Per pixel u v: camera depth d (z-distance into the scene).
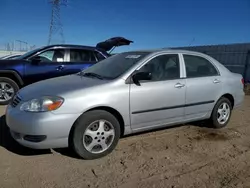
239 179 3.46
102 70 4.62
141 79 4.11
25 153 3.92
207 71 5.25
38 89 3.93
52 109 3.52
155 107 4.36
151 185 3.23
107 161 3.82
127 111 4.07
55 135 3.55
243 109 7.75
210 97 5.17
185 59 4.93
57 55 7.48
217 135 5.14
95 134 3.82
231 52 14.51
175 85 4.58
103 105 3.82
